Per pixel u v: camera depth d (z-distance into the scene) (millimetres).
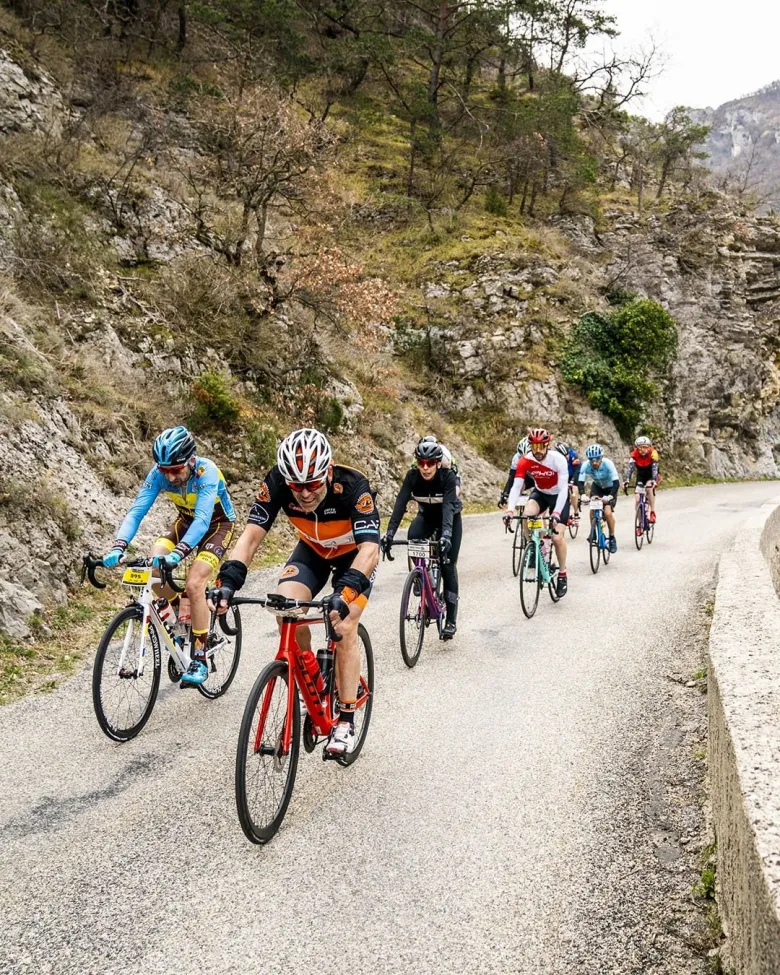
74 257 12273
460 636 6676
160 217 15203
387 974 2416
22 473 7352
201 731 4500
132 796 3668
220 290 14047
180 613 4926
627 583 8867
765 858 1812
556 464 7645
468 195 29734
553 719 4629
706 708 4707
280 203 19016
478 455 20016
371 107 32875
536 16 35781
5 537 6602
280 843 3227
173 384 11781
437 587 6371
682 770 3865
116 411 10156
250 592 8172
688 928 2602
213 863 3072
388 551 6066
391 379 19938
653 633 6547
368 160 30703
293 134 15625
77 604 6801
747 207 34469
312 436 3471
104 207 14234
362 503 3766
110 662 4250
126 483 9195
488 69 42188
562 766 3957
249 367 13617
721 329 30281
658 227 31781
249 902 2801
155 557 4406
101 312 11773
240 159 16156
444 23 33656
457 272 25219
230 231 15742
